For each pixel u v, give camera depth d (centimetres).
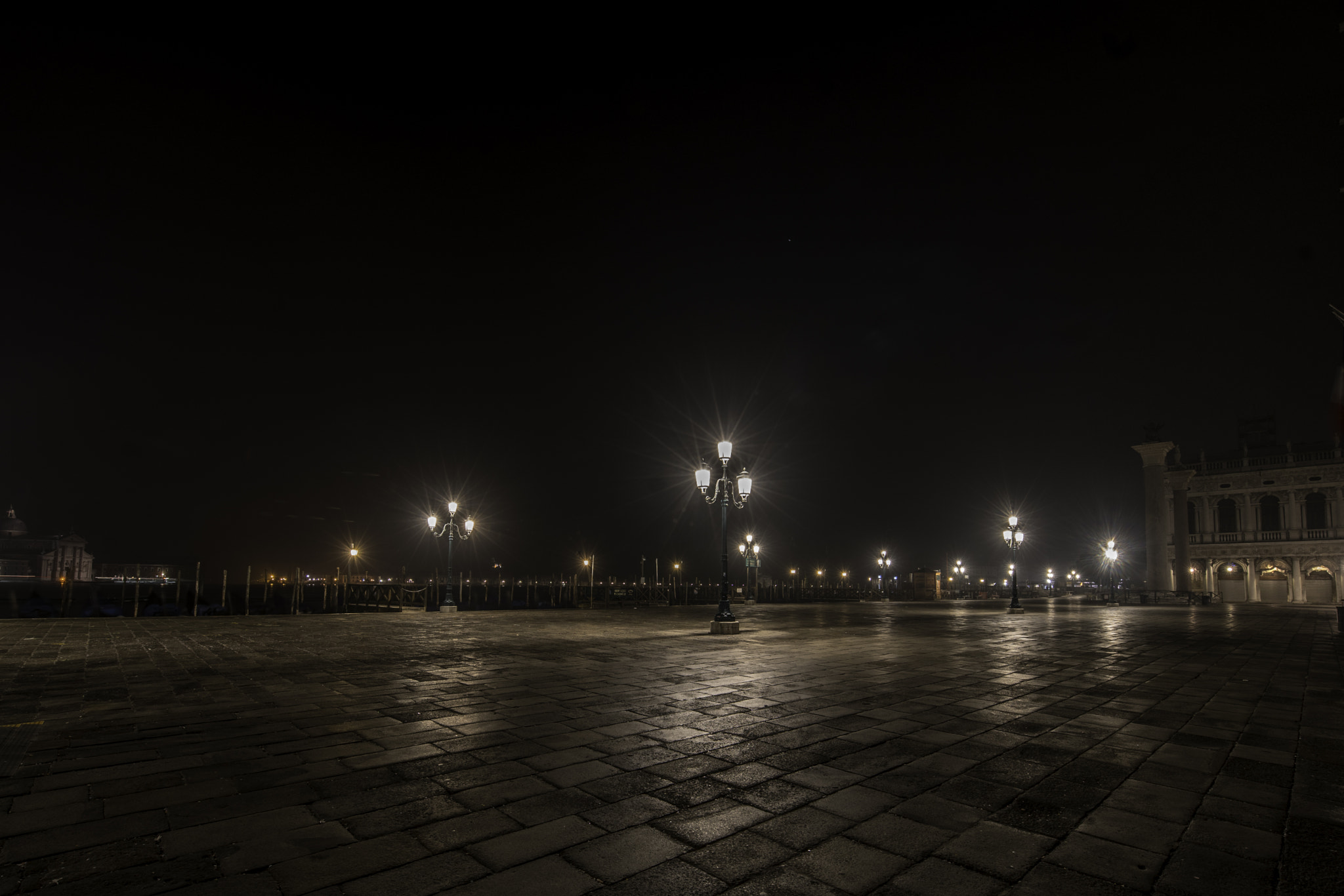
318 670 1074
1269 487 6106
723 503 1898
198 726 685
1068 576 11550
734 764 566
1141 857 386
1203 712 799
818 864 372
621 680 1000
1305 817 453
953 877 357
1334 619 2958
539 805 462
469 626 2081
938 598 6128
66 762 558
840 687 954
